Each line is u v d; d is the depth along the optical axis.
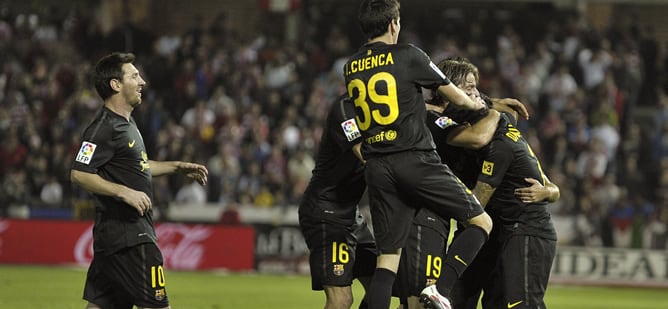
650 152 60.59
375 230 20.95
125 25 66.44
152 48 66.69
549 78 63.59
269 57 65.75
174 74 63.19
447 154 22.55
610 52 66.50
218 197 54.66
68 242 52.53
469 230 20.66
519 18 75.12
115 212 20.86
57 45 67.69
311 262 22.95
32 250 52.44
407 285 21.61
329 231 22.66
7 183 55.06
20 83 63.09
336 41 67.69
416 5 75.69
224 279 46.94
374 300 20.31
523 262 21.94
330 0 75.50
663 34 74.38
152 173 22.81
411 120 20.42
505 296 22.06
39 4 69.19
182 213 53.00
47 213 54.03
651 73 67.88
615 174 57.34
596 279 50.84
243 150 56.91
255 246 52.47
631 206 53.06
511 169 21.97
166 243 52.16
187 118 59.53
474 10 75.50
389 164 20.45
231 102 60.56
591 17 74.75
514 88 62.22
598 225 51.19
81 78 62.66
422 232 21.62
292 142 58.53
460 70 22.11
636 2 74.31
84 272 48.12
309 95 62.22
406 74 20.39
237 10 74.44
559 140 58.16
